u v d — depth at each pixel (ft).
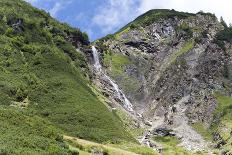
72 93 511.81
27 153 196.65
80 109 481.05
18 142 209.77
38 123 253.65
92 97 547.90
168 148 651.25
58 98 486.38
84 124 454.81
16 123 241.55
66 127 435.53
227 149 630.33
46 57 571.28
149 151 455.22
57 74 545.85
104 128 469.98
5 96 440.45
